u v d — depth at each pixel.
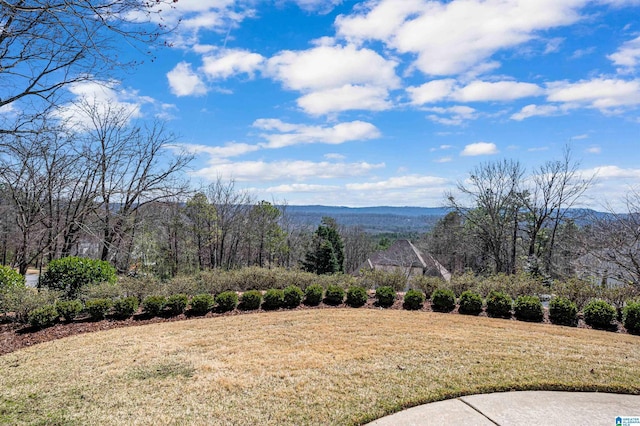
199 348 5.88
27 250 11.34
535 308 8.43
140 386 4.43
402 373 4.78
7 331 6.87
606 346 6.22
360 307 9.48
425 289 11.02
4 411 3.85
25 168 10.43
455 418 3.65
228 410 3.81
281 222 31.17
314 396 4.12
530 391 4.31
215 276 10.74
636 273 10.38
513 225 20.64
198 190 17.39
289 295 9.37
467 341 6.30
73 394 4.23
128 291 8.84
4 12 4.17
